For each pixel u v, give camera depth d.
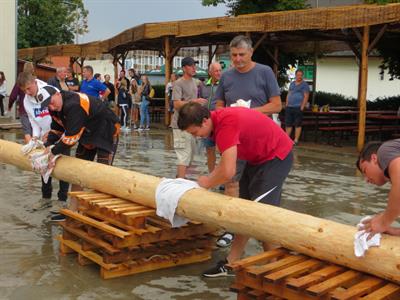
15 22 18.39
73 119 5.00
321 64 34.28
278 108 4.98
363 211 6.58
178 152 7.20
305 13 12.27
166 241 4.51
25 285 4.11
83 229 4.69
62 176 5.31
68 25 43.72
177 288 4.12
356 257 3.13
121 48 22.33
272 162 4.11
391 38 16.61
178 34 15.78
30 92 5.39
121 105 17.52
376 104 21.42
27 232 5.49
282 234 3.49
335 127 14.06
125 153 11.44
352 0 25.88
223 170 3.74
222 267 4.39
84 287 4.09
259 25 13.35
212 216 3.86
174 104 7.09
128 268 4.35
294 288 3.02
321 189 7.96
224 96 5.21
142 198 4.36
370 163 3.01
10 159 6.07
